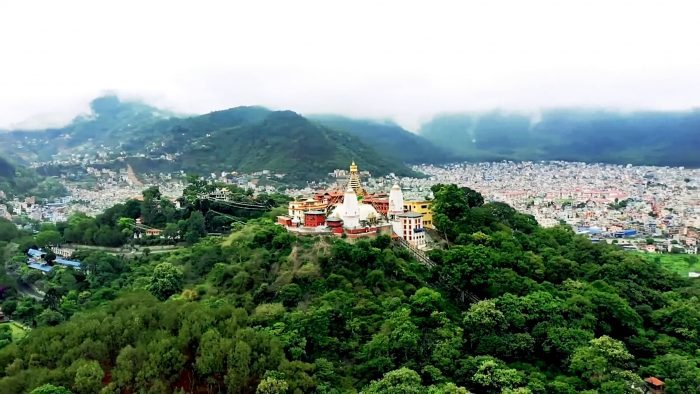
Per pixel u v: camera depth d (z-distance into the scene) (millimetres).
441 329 194625
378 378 178125
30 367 169500
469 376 178125
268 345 177750
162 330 186250
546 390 174375
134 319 190625
